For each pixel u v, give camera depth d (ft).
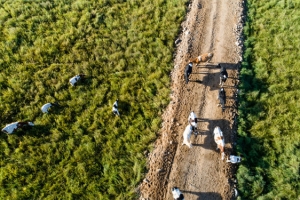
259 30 76.48
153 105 63.72
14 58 70.54
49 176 54.54
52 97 64.28
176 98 63.67
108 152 57.62
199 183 52.80
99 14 79.97
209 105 62.34
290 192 51.83
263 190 52.42
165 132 59.16
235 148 56.80
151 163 55.83
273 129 59.31
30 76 67.46
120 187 53.67
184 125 59.52
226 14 79.30
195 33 75.25
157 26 77.15
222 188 52.24
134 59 70.95
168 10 81.10
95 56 71.61
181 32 77.00
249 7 81.92
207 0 82.74
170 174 53.83
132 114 62.18
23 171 54.70
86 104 63.82
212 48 72.28
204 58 65.62
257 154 56.44
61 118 61.11
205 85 65.21
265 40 73.67
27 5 81.61
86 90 65.77
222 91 60.39
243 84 65.46
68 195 52.60
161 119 61.82
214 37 74.38
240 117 60.80
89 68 69.10
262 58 70.38
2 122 60.64
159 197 51.52
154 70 69.31
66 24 77.77
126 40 74.43
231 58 70.33
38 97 64.13
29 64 69.21
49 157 56.34
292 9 79.46
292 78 66.54
